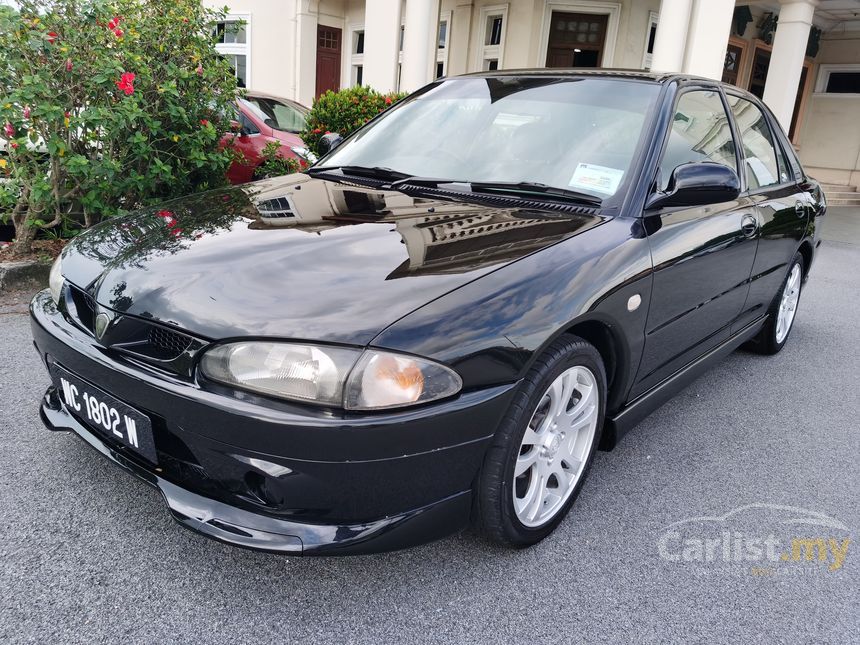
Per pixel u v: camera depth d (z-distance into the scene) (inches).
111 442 78.4
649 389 104.4
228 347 65.7
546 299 74.9
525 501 81.6
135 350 72.6
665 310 97.1
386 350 63.9
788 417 132.2
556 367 77.1
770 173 142.6
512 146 105.8
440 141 113.1
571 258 80.6
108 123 163.6
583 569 82.3
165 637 67.4
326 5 557.9
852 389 148.8
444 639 69.8
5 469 93.0
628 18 459.5
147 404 69.9
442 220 88.1
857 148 598.5
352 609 73.0
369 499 66.2
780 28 410.9
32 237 178.1
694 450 116.0
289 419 62.5
